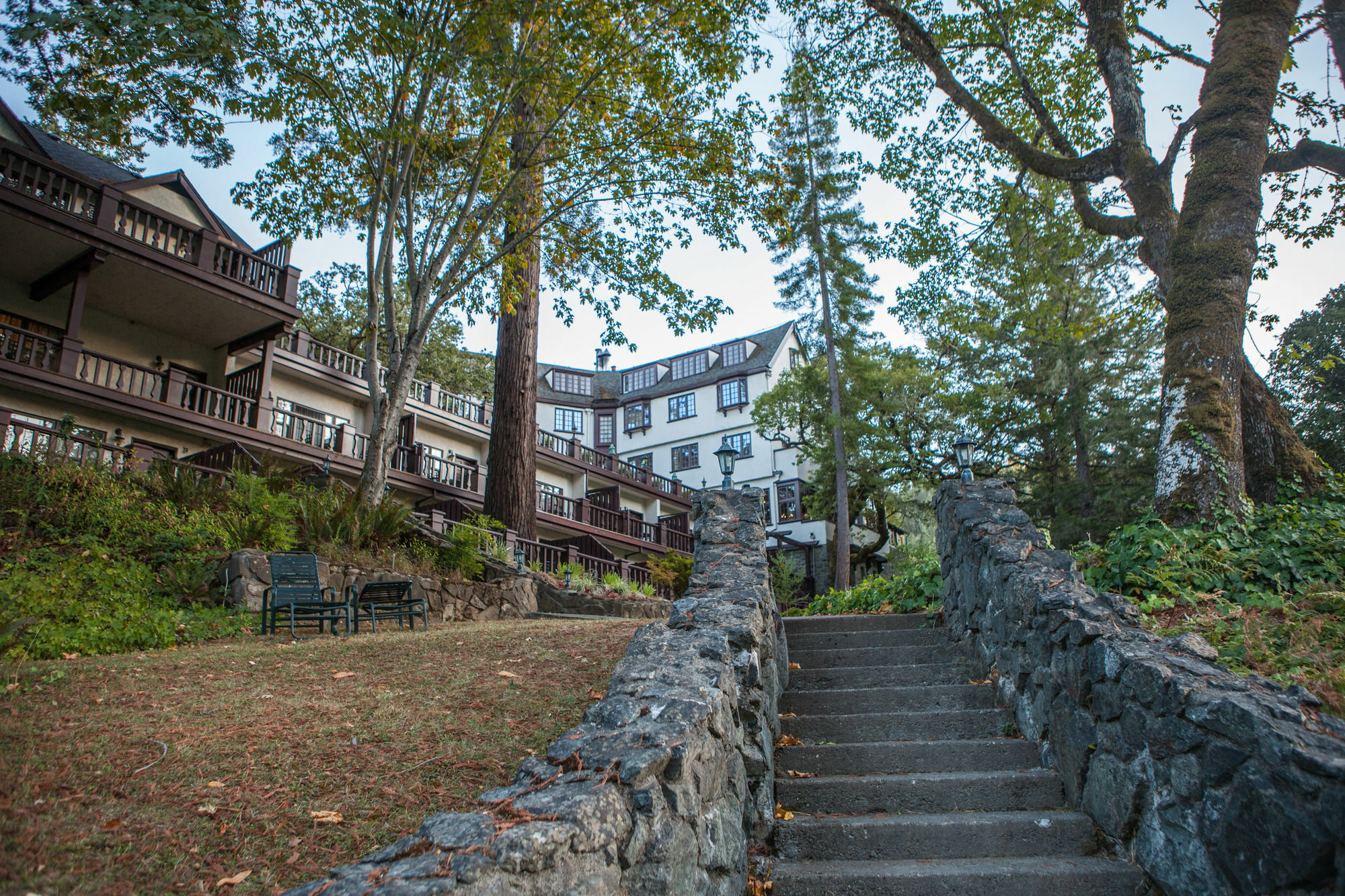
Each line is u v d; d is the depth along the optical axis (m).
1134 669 3.53
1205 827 2.98
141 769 3.58
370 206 15.05
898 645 6.65
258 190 14.05
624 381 46.88
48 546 9.57
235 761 3.79
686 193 15.82
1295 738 2.63
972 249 15.11
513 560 15.88
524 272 19.09
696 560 5.76
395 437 14.27
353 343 26.58
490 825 2.01
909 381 27.20
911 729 4.98
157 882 2.67
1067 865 3.50
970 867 3.53
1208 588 5.73
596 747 2.64
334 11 12.60
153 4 9.67
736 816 3.46
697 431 41.22
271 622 8.66
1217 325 7.61
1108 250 22.08
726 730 3.50
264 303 17.45
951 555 6.65
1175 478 7.11
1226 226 7.99
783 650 5.83
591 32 13.92
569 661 6.27
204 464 15.39
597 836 2.16
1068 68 14.11
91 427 15.59
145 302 17.03
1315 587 5.40
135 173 19.47
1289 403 21.75
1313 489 7.71
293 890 1.77
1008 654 5.11
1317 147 9.68
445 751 4.12
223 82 11.73
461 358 30.42
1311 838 2.46
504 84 13.61
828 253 25.41
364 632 9.00
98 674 5.33
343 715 4.67
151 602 8.70
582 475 30.31
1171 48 12.51
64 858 2.72
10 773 3.37
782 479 38.12
